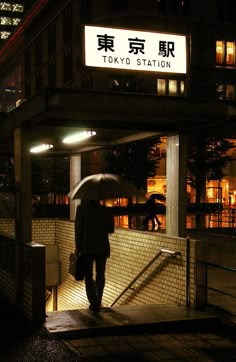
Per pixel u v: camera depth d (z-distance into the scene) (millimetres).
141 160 33500
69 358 5727
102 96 7586
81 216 7539
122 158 33344
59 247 13781
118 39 8930
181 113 8031
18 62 72562
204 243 7680
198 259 7656
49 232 13977
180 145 9016
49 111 7297
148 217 23375
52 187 37844
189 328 6961
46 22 55750
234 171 47781
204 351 6039
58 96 7277
